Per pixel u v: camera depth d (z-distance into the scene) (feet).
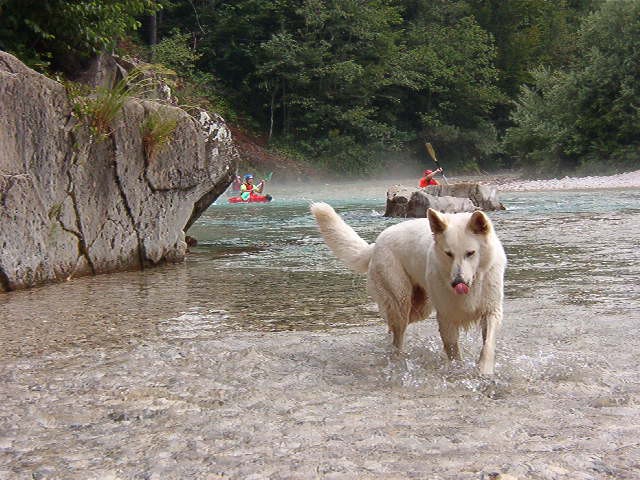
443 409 12.51
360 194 68.28
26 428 12.22
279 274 20.38
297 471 11.32
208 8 98.63
